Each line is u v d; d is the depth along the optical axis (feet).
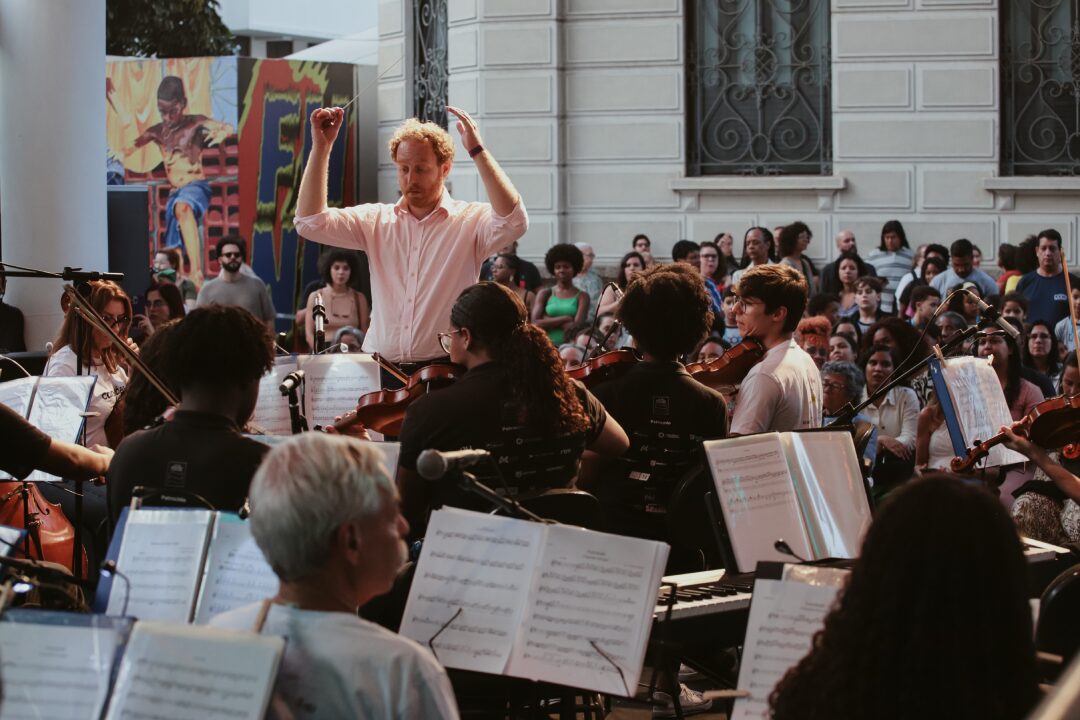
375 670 6.50
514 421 10.36
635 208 39.60
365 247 15.06
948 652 6.15
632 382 11.96
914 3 37.04
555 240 40.06
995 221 36.96
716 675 11.89
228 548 8.23
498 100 40.16
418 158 14.62
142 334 26.23
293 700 6.48
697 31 39.09
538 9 39.63
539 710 11.37
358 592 6.86
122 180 43.42
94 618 6.62
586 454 11.85
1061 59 36.63
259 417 13.46
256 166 42.55
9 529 8.84
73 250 24.94
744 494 9.89
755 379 12.89
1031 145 37.11
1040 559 11.25
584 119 39.86
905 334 20.90
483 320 10.51
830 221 37.99
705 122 39.24
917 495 6.37
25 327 24.80
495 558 8.49
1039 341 22.75
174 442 9.23
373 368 13.79
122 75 43.04
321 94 42.96
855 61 37.45
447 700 6.58
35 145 24.61
